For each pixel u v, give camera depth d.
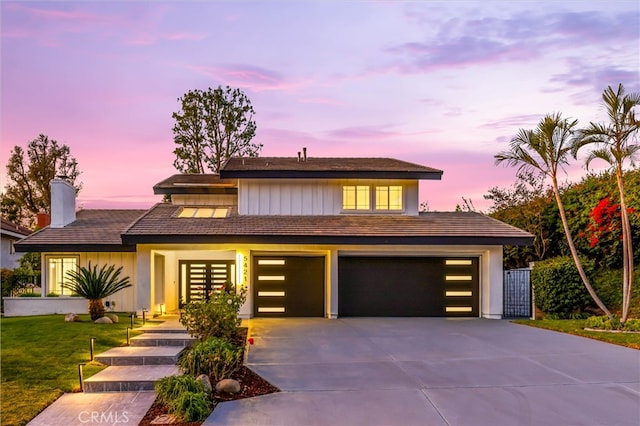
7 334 10.97
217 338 9.24
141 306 14.95
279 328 13.45
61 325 12.34
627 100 12.07
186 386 6.57
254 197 17.67
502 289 15.93
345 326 13.88
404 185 17.97
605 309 13.31
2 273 19.16
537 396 7.06
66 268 16.73
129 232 14.86
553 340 11.48
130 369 8.38
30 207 38.12
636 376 8.14
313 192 17.78
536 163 13.65
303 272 16.19
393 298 16.22
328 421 6.05
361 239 15.23
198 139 33.88
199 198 20.42
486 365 8.95
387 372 8.43
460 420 6.09
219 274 19.08
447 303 16.28
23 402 6.65
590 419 6.12
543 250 19.89
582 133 12.78
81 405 6.74
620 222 15.78
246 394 7.14
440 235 15.35
